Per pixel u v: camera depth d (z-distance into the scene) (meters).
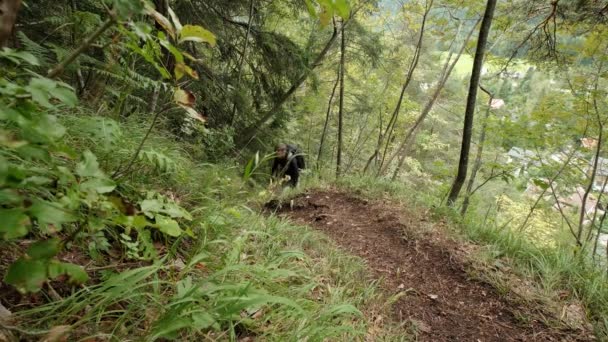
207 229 2.28
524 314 2.99
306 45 9.79
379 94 12.94
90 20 1.87
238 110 8.05
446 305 3.05
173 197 2.45
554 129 7.01
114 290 1.27
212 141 5.95
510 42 8.01
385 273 3.41
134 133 2.83
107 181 1.05
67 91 0.90
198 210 2.45
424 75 16.20
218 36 7.24
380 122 13.33
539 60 7.28
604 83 7.00
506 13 7.07
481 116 9.49
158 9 3.28
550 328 2.86
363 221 4.64
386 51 12.98
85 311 1.34
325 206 5.14
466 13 9.25
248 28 7.56
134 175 2.18
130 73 2.53
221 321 1.51
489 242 4.12
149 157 1.89
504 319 2.95
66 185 1.33
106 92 3.49
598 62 6.84
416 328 2.67
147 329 1.31
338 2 1.02
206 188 2.81
